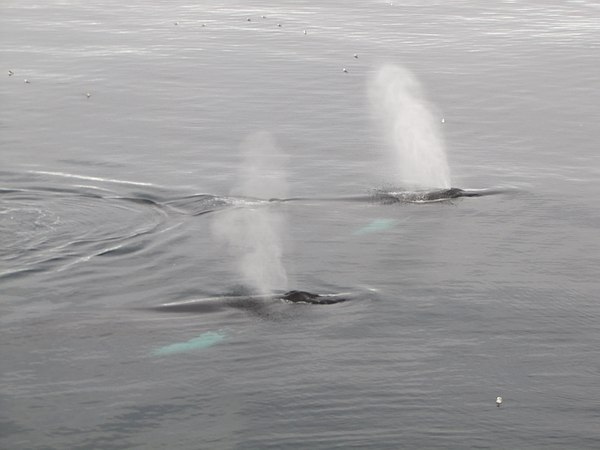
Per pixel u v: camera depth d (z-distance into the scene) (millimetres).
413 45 104312
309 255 56844
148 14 117438
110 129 77875
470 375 45344
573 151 74812
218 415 42312
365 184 67750
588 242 59125
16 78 90688
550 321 50000
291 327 48844
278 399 43406
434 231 60344
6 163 70000
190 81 90688
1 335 47781
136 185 66500
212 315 49812
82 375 44781
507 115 82938
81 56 98000
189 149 73688
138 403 42938
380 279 54031
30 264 54719
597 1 128250
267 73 93500
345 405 43062
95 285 52781
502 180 68812
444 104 85375
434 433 41344
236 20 114750
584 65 96875
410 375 45219
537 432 41500
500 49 102938
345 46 103438
